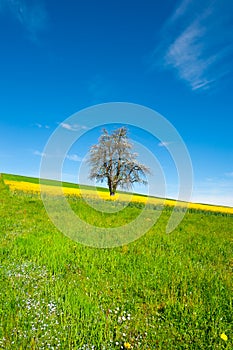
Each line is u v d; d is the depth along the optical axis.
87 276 6.76
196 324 4.70
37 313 4.70
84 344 4.04
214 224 17.77
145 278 6.73
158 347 4.22
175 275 7.03
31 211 16.14
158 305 5.46
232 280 6.97
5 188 29.28
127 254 8.87
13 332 4.21
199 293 5.98
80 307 5.07
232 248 10.72
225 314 5.15
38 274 6.61
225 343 4.29
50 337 4.14
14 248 8.40
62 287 5.91
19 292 5.47
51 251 8.38
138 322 4.77
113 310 5.12
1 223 12.11
